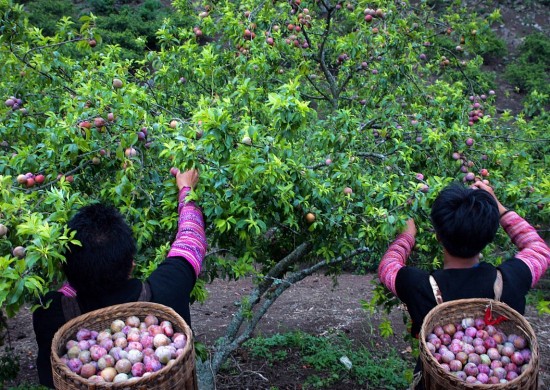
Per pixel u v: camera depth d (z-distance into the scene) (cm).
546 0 1409
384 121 343
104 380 148
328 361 482
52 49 368
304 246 317
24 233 176
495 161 320
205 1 433
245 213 230
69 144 229
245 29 378
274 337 527
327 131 286
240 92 299
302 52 420
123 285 174
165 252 237
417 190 250
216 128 207
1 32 315
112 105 260
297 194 246
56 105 337
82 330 163
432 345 170
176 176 228
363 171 294
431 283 183
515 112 1088
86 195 252
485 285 179
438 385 161
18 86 334
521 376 153
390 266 201
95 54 409
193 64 390
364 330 562
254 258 277
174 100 399
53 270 180
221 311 616
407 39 397
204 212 216
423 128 319
